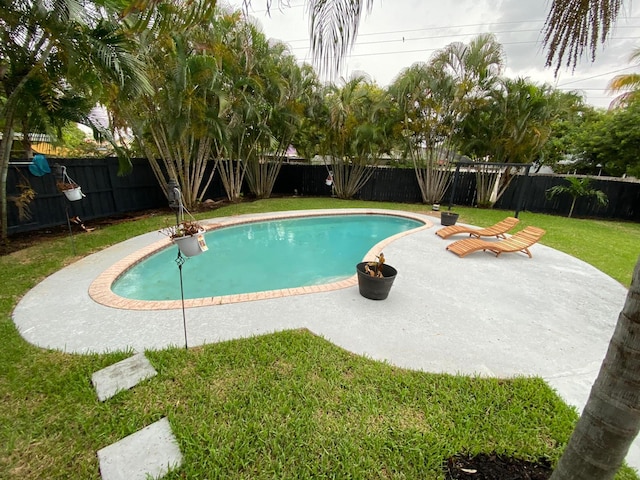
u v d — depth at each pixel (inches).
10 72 195.9
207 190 478.9
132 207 359.9
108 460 68.2
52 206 271.9
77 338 115.6
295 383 92.5
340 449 71.4
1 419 78.2
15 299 145.4
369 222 390.9
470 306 151.6
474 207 493.4
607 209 434.9
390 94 442.3
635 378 40.0
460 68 406.3
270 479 65.1
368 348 113.3
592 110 651.5
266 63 393.1
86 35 179.0
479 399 87.7
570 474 47.8
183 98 299.0
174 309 139.5
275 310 140.8
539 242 285.6
